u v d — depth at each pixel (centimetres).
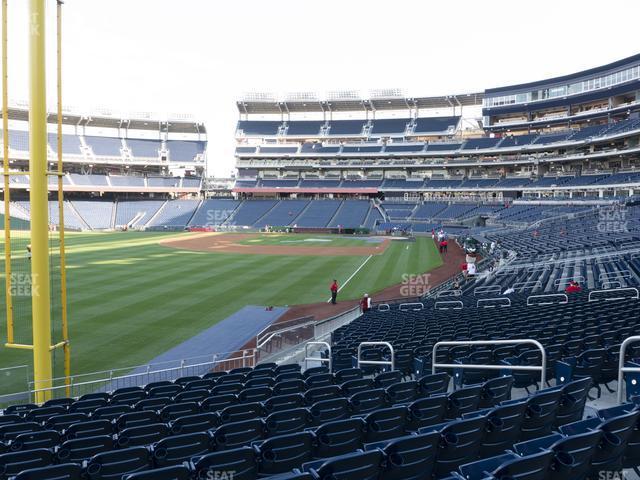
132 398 1080
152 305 2581
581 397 668
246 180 9288
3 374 1650
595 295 1872
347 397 875
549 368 962
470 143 8081
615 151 5900
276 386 988
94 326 2194
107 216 8262
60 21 1366
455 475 442
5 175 1315
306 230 7681
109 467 557
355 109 9306
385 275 3641
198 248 5231
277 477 411
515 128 7850
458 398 730
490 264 3725
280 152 9156
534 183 7038
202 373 1664
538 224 5350
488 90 7956
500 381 787
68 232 7325
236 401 902
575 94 6975
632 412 491
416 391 870
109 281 3197
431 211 7538
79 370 1698
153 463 596
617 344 939
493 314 1639
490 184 7594
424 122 8956
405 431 669
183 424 736
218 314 2436
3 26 1241
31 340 2005
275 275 3556
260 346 1686
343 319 2286
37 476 518
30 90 1295
